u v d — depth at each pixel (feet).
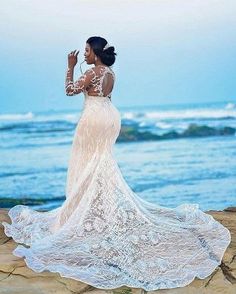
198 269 13.24
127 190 14.98
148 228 14.42
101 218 14.23
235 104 104.06
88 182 14.70
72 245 13.76
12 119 99.30
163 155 94.68
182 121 104.63
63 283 12.57
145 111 105.50
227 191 76.89
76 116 100.58
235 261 13.98
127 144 102.78
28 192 77.30
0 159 88.28
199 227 15.11
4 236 15.83
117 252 13.52
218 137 102.53
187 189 77.66
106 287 12.41
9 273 13.08
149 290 12.39
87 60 15.12
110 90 15.17
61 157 91.25
